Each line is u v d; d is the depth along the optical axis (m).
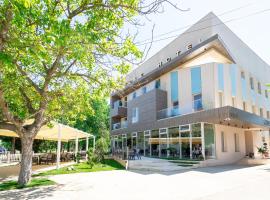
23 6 5.43
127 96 38.22
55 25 6.00
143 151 28.16
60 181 11.88
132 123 31.45
